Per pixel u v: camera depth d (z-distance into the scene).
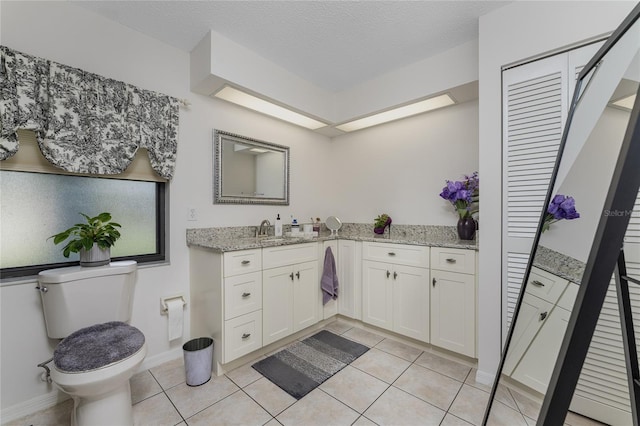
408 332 2.23
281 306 2.21
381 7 1.72
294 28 1.92
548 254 1.24
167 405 1.56
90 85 1.64
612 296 0.96
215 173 2.33
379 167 3.00
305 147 3.17
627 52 0.94
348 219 3.29
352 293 2.64
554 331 1.01
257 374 1.87
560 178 1.31
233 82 2.06
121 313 1.67
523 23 1.61
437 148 2.56
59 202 1.69
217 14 1.77
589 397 1.05
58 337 1.47
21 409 1.48
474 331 1.90
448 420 1.45
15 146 1.42
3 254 1.52
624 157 0.69
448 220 2.49
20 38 1.49
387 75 2.54
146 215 2.05
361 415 1.48
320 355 2.12
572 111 1.37
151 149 1.91
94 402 1.26
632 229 0.88
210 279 1.94
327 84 2.76
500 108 1.69
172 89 2.08
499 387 1.37
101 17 1.77
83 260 1.61
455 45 2.12
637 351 0.90
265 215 2.74
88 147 1.63
